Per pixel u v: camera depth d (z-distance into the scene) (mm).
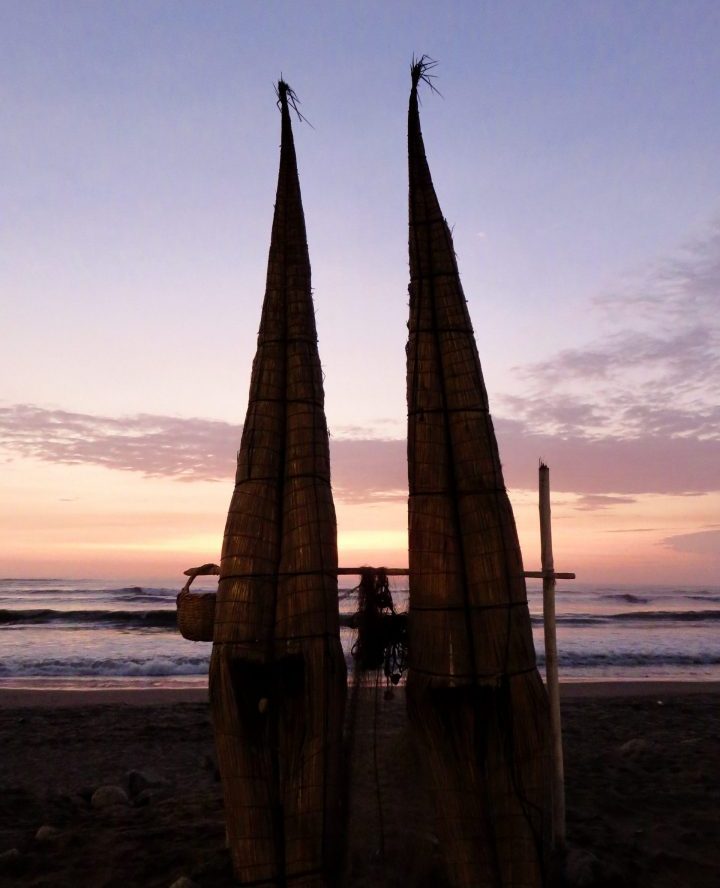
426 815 4070
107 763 8461
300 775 3818
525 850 3723
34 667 18828
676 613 36156
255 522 4109
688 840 5500
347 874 4047
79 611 32281
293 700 3896
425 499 4059
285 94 4770
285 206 4680
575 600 50719
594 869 4660
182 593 4656
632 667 19969
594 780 7203
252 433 4301
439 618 3877
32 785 7590
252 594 3979
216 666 3916
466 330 4305
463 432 4125
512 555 3955
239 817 3826
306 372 4387
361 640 4309
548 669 4996
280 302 4531
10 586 62938
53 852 5344
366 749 4199
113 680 17328
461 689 3797
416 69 4562
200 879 4684
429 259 4402
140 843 5422
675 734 9719
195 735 9836
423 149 4531
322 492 4188
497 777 3795
